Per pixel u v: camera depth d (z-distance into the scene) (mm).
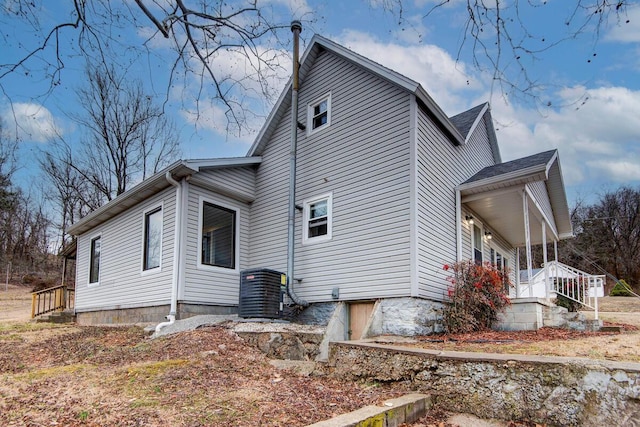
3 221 31422
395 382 4750
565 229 13766
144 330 8508
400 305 7625
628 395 3400
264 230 10469
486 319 8492
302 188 9938
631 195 36094
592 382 3572
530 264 8789
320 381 5137
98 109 17828
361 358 5156
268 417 3625
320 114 10133
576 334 7480
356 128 9148
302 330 7129
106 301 11523
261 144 11023
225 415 3619
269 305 8352
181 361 5504
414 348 5016
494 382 4039
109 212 11617
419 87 8039
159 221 9984
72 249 15305
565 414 3627
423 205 8133
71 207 23953
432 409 4285
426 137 8641
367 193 8625
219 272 9766
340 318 8062
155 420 3449
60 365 6039
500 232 13367
